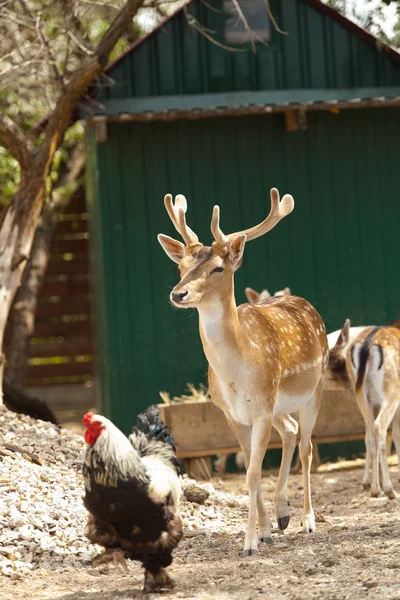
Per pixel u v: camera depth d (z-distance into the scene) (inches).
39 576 242.1
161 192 512.4
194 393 484.7
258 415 267.4
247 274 519.5
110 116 475.2
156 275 508.4
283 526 302.4
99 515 212.2
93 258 600.1
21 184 458.9
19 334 729.6
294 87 519.8
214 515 327.6
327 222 525.3
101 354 557.0
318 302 523.8
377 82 524.7
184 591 222.2
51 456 341.7
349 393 481.1
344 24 521.7
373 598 205.8
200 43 514.9
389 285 528.7
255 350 266.8
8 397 516.7
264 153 520.7
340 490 409.4
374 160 529.3
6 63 526.9
